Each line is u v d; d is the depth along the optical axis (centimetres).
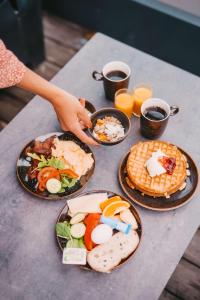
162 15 153
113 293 78
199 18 149
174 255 82
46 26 192
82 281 79
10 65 86
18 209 88
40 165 91
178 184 87
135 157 91
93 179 92
